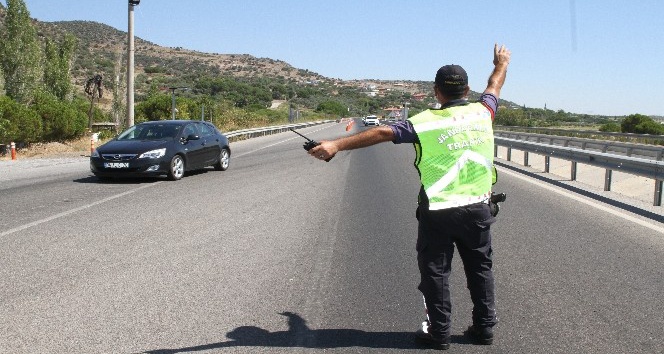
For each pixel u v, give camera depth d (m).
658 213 9.22
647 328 4.67
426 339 4.34
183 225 8.80
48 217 9.43
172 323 4.79
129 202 11.04
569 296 5.46
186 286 5.76
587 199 11.16
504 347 4.32
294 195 11.96
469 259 4.24
